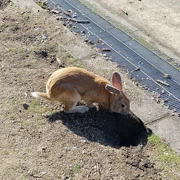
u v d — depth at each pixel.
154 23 3.33
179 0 3.54
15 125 2.51
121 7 3.49
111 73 2.86
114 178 2.29
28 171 2.30
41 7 3.41
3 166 2.31
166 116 2.61
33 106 2.61
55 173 2.30
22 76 2.78
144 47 3.11
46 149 2.40
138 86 2.84
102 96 2.56
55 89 2.50
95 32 3.22
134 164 2.35
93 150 2.41
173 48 3.11
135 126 2.57
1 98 2.64
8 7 3.34
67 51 2.99
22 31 3.12
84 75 2.54
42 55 2.95
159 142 2.47
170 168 2.35
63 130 2.50
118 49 3.08
